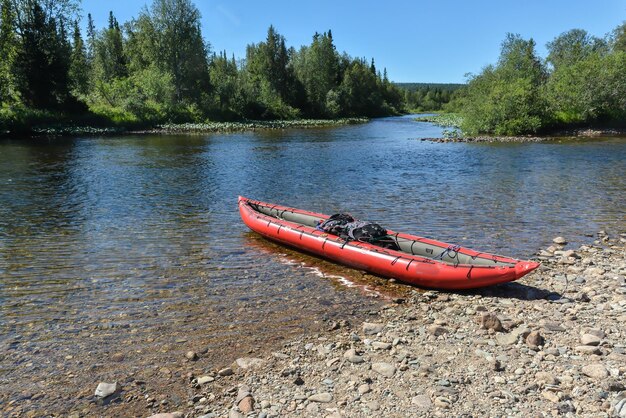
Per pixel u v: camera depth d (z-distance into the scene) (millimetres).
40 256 10383
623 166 23125
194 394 5332
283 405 5008
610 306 7309
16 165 23891
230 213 14477
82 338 6734
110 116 47781
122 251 10781
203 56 62062
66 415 5031
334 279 9211
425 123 68125
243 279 9133
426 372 5516
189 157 27953
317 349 6305
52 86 45000
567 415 4586
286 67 80562
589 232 12109
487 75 49125
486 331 6625
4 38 40938
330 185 19125
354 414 4797
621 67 43062
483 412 4715
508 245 11078
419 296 8375
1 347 6477
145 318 7383
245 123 60344
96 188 18297
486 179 20203
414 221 13352
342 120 73812
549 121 42562
